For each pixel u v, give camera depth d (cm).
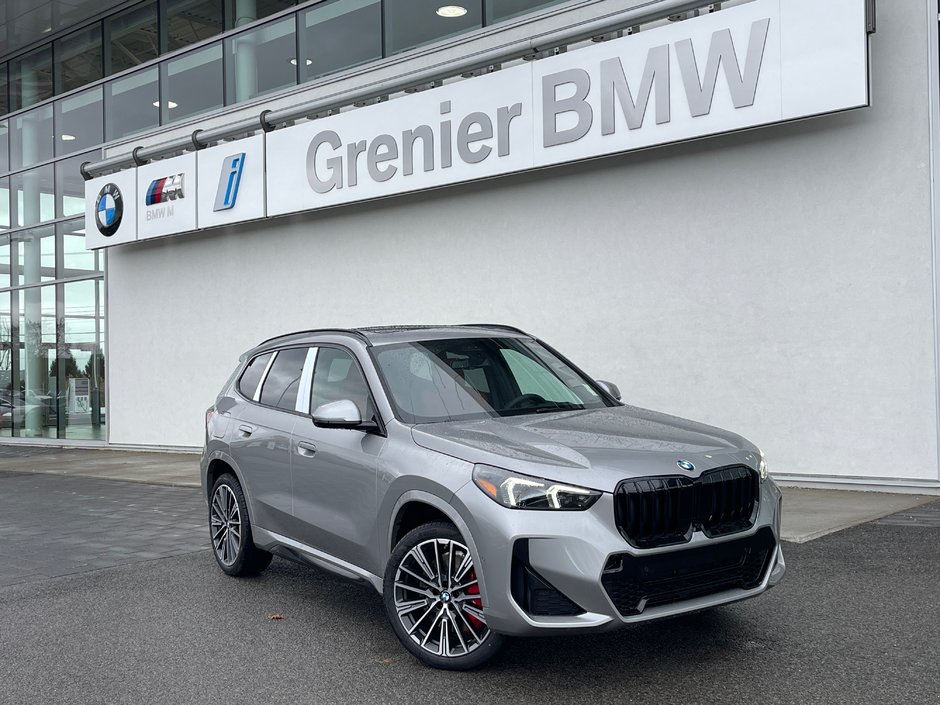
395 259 1373
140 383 1820
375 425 498
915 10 915
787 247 998
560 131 1134
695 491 417
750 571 438
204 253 1678
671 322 1084
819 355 977
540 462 418
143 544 807
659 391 1095
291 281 1527
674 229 1081
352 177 1371
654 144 1050
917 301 916
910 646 450
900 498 888
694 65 1017
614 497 401
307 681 438
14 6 1900
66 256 2031
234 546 654
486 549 413
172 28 1828
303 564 572
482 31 1273
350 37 1488
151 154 1716
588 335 1157
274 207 1484
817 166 977
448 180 1251
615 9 1132
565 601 402
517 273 1228
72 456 1792
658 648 461
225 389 703
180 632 529
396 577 462
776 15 958
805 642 462
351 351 559
